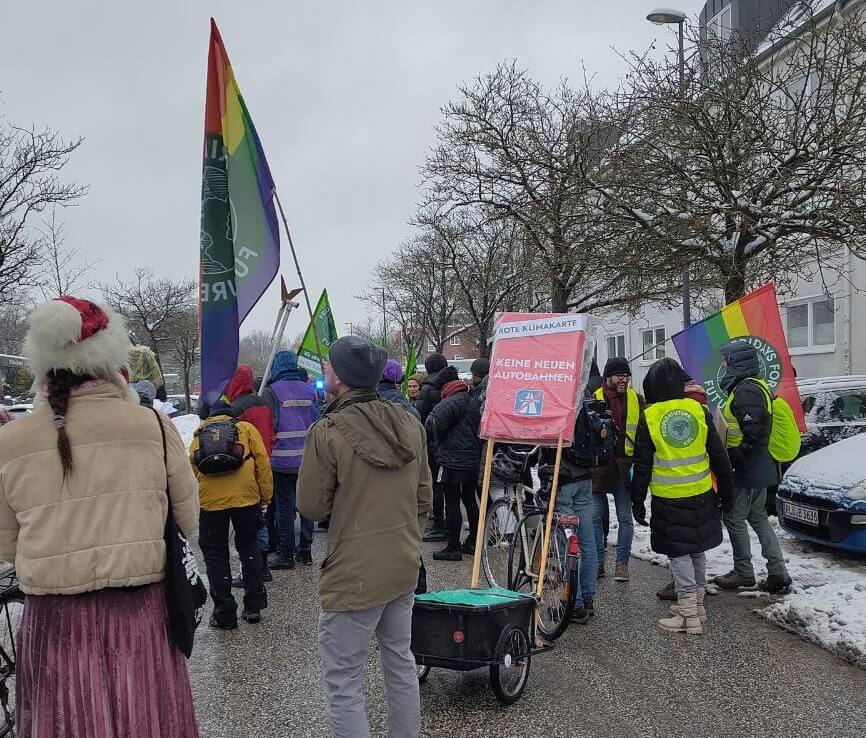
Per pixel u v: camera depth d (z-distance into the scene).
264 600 5.91
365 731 3.19
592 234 12.89
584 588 5.73
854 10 12.37
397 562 3.22
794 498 7.58
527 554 5.70
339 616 3.19
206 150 4.87
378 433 3.24
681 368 5.64
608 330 30.98
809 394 9.85
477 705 4.29
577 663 4.91
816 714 4.11
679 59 12.17
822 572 6.79
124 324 2.83
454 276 29.89
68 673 2.50
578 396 5.70
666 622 5.55
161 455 2.68
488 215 20.58
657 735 3.90
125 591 2.57
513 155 18.06
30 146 18.36
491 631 4.17
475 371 9.05
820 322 19.03
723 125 11.37
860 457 7.50
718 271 12.22
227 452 5.54
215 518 5.67
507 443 5.93
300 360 11.03
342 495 3.20
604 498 7.21
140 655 2.58
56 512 2.50
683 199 11.17
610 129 13.52
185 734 2.68
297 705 4.33
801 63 12.91
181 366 44.38
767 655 4.98
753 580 6.47
